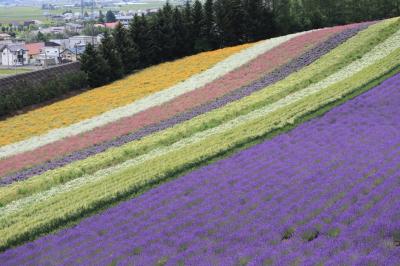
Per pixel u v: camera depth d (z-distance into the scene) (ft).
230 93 156.35
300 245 56.34
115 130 139.64
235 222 65.92
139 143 122.42
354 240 54.49
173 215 72.95
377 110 105.70
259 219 65.41
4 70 430.61
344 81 134.51
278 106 130.52
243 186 78.69
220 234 63.05
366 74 135.03
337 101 118.73
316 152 87.56
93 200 86.58
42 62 529.04
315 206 65.51
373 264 48.67
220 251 59.06
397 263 48.11
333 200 66.69
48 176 108.99
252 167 87.56
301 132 102.17
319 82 144.05
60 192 99.71
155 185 91.20
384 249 51.42
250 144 104.06
